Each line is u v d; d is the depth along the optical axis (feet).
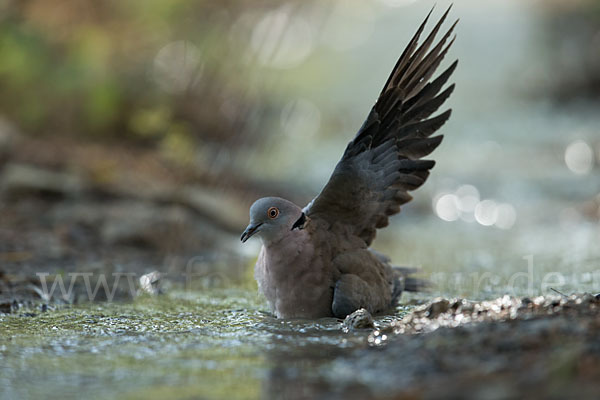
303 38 102.01
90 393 18.17
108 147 58.75
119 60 64.03
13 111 58.95
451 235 46.88
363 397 16.93
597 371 16.33
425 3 116.88
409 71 28.17
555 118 83.51
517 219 50.65
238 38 69.36
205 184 52.60
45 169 50.39
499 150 71.67
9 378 19.39
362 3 115.96
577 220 48.80
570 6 105.29
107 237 40.40
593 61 94.38
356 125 81.35
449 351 19.02
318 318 26.89
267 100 73.20
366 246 29.35
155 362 20.65
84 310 28.50
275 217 26.63
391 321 26.07
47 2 61.93
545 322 19.97
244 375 19.22
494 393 15.76
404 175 28.99
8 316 27.35
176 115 62.80
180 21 68.03
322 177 60.70
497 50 102.17
